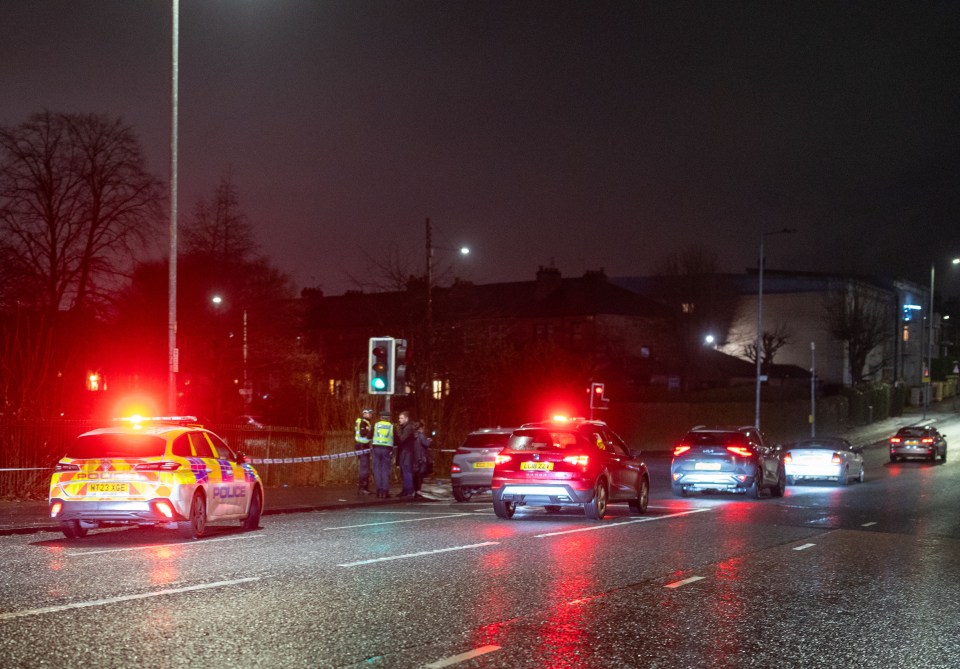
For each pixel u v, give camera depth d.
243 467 16.00
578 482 17.88
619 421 53.72
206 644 7.46
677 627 8.51
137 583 10.11
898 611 9.47
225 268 45.53
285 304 48.72
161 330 43.78
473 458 23.44
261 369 47.06
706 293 69.12
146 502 13.69
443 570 11.38
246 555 12.45
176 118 20.33
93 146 36.56
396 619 8.55
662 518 18.92
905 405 93.75
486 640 7.83
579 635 8.10
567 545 14.06
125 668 6.73
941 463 47.91
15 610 8.63
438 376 40.62
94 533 15.18
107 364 41.94
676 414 56.53
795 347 83.69
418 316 40.66
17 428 20.38
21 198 35.75
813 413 58.88
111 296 37.31
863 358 81.12
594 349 67.50
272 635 7.82
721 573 11.62
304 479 26.69
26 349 22.59
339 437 27.75
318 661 7.04
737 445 24.50
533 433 18.50
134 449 14.04
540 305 71.00
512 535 15.30
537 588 10.28
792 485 32.50
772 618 9.00
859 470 34.25
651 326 70.81
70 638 7.59
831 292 82.31
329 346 76.38
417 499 24.05
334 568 11.39
